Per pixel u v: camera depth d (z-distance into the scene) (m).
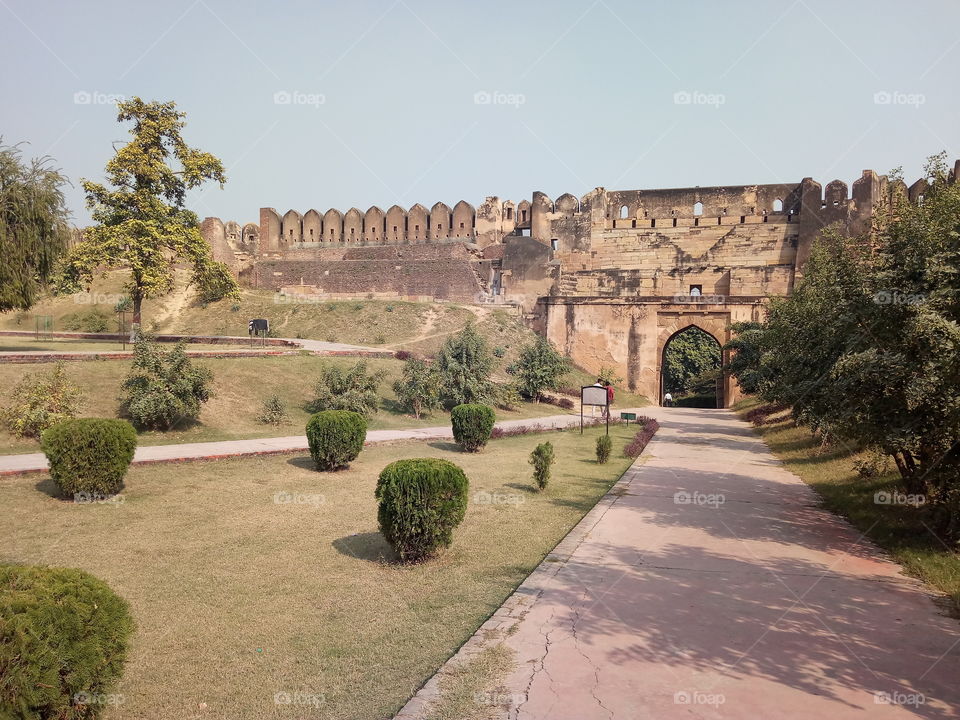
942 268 7.54
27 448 12.45
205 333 40.03
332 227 53.06
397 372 25.72
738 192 43.12
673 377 54.00
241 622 5.53
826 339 10.70
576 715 4.00
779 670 4.66
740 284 41.09
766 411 26.62
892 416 8.08
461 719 3.96
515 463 14.69
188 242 26.55
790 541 8.39
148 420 15.10
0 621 3.12
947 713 4.09
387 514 7.13
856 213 39.22
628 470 14.20
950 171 9.27
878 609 5.94
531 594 6.21
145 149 25.83
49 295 24.45
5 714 3.06
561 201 46.50
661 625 5.47
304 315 40.19
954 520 8.02
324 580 6.62
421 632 5.38
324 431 12.25
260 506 9.62
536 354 30.09
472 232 50.56
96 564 6.83
